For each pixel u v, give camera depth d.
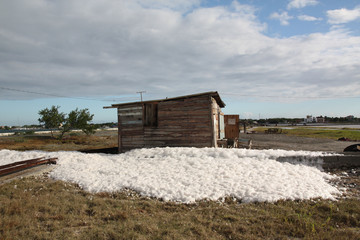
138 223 5.47
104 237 4.79
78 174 10.38
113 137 39.19
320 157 10.95
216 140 16.30
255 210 6.34
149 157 13.14
